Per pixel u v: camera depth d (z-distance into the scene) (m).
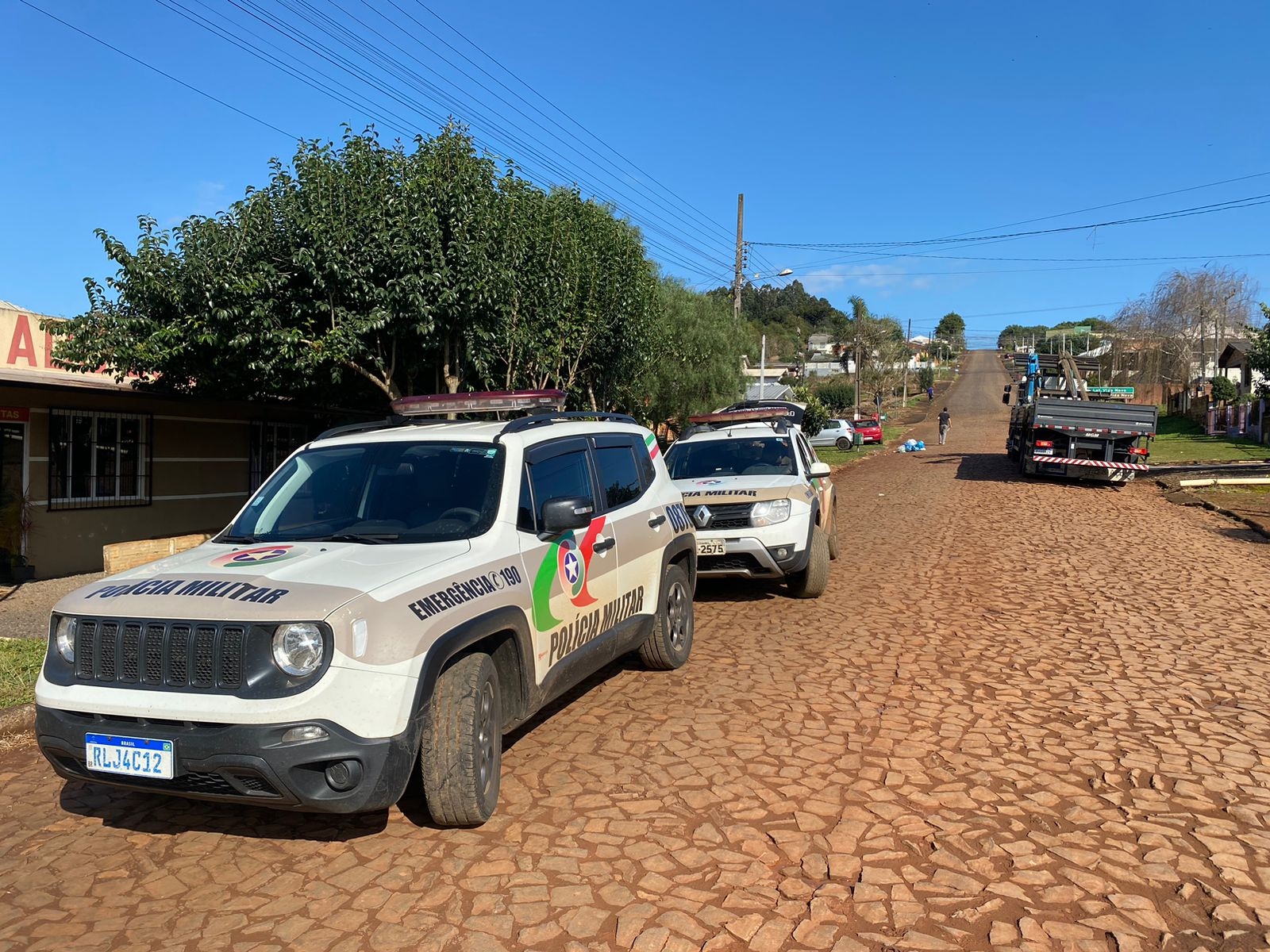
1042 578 9.69
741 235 30.34
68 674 3.54
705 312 24.78
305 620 3.29
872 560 10.92
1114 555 11.11
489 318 11.41
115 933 3.18
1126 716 5.30
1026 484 20.75
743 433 9.52
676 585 6.35
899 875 3.47
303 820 4.04
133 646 3.42
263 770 3.21
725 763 4.59
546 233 12.88
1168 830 3.84
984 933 3.09
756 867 3.54
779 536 7.93
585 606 4.88
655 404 24.64
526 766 4.59
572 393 15.49
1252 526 13.30
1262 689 5.81
